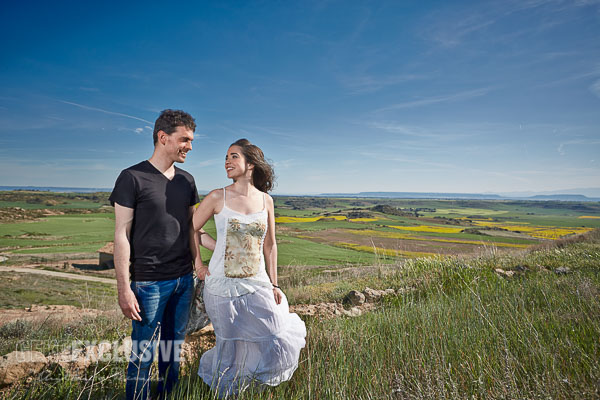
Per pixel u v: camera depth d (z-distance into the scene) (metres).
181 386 2.48
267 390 2.43
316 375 2.51
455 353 2.72
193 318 3.37
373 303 5.88
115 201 2.28
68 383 2.54
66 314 7.02
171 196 2.43
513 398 1.94
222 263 2.55
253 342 2.50
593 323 2.87
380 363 2.66
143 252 2.34
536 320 3.21
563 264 7.69
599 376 2.07
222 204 2.62
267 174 2.79
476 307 3.73
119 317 5.48
